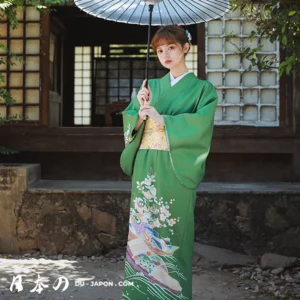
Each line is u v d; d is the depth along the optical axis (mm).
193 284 4246
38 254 5312
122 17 3459
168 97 3041
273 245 5195
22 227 5352
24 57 6309
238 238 5223
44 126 6383
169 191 2932
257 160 6375
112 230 5309
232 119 6262
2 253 5355
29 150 6410
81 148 6391
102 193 5324
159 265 2953
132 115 3014
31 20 6289
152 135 3008
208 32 6238
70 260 5105
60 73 8078
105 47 10070
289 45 4035
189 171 2910
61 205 5336
